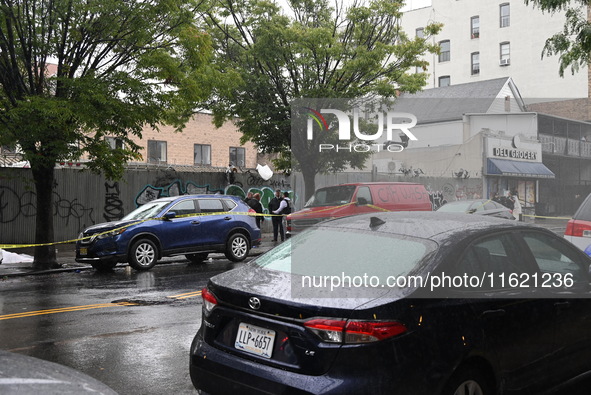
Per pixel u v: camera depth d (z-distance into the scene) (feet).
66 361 18.88
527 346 12.34
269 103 57.77
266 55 55.36
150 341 21.49
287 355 10.91
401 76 58.59
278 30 54.19
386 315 10.45
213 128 127.34
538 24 155.53
